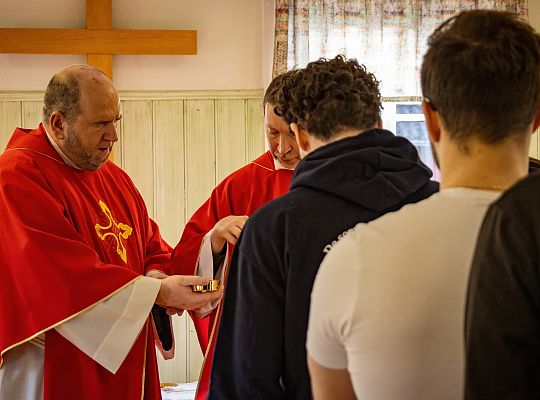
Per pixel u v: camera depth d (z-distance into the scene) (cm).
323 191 133
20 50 391
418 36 418
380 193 131
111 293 224
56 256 224
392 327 95
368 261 98
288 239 131
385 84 417
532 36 97
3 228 228
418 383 95
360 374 98
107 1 397
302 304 130
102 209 250
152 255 271
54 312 222
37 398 232
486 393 79
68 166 245
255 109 416
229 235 228
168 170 413
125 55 409
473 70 95
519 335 77
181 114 413
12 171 232
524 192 80
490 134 96
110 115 238
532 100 96
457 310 95
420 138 429
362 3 412
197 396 232
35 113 404
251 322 132
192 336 409
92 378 230
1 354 229
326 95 138
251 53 416
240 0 415
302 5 404
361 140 135
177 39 399
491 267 80
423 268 96
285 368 134
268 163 268
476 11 100
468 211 96
